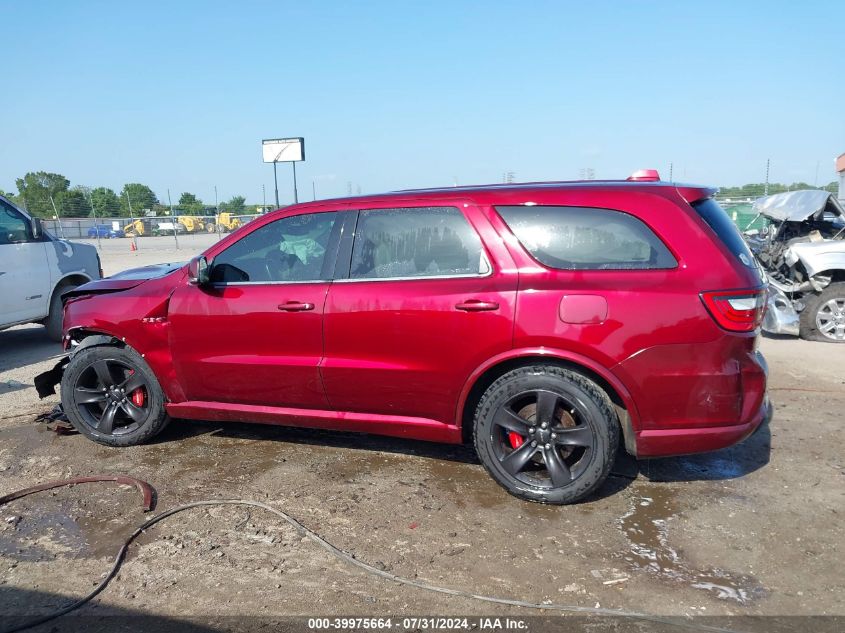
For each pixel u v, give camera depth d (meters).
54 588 2.88
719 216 3.47
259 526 3.37
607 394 3.43
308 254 3.96
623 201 3.36
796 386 5.70
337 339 3.77
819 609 2.61
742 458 4.12
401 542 3.18
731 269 3.22
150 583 2.89
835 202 8.30
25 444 4.66
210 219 42.94
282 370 3.94
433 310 3.53
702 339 3.19
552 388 3.38
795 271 7.80
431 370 3.60
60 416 4.93
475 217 3.56
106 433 4.51
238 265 4.12
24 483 4.01
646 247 3.31
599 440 3.35
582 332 3.28
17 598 2.80
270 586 2.85
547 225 3.45
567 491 3.43
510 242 3.47
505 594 2.75
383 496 3.68
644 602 2.67
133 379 4.44
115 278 4.80
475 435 3.62
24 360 7.61
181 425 4.98
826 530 3.22
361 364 3.74
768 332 8.24
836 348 7.25
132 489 3.84
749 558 2.99
